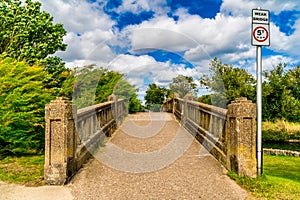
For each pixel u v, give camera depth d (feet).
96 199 12.06
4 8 30.60
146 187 13.52
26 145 19.02
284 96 41.47
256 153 14.29
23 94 18.74
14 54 29.45
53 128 13.64
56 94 27.14
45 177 13.51
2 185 13.28
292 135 35.19
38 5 32.86
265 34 14.48
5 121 18.01
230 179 14.30
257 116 14.38
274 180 14.30
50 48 33.35
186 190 13.07
